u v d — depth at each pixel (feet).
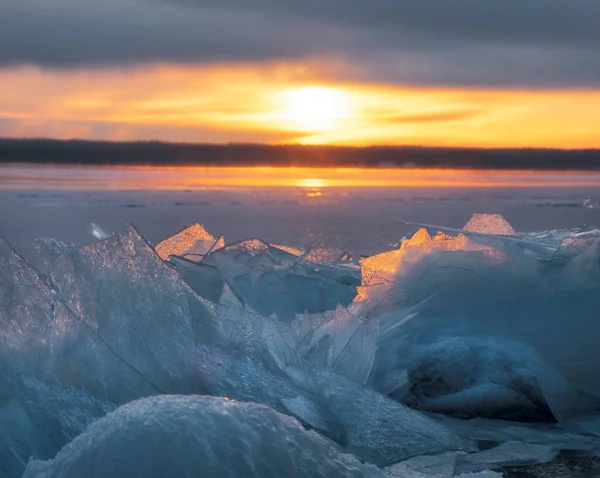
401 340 8.07
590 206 18.65
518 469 5.89
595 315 8.23
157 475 4.06
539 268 8.98
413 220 61.52
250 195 97.66
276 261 9.50
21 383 5.66
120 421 4.34
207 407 4.42
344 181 160.56
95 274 6.39
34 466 4.45
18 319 5.98
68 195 85.10
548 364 7.75
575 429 6.93
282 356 6.95
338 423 6.17
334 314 8.02
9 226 45.93
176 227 51.52
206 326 6.62
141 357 6.14
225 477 4.11
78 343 5.94
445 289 8.79
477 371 7.58
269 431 4.42
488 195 104.58
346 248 38.34
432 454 6.06
